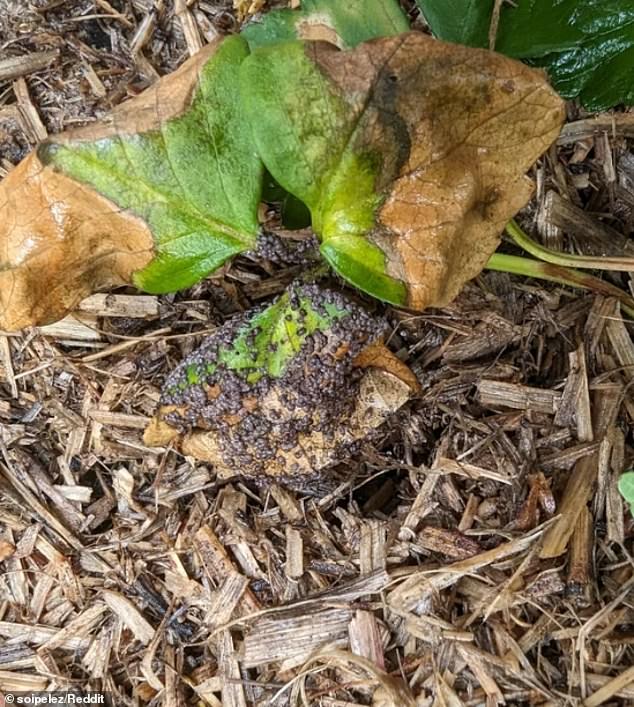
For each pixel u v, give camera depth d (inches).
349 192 18.4
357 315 19.4
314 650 20.4
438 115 18.2
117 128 18.4
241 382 19.5
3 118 20.8
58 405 21.0
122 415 20.9
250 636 20.5
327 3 19.5
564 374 20.8
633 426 20.7
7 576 21.0
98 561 21.0
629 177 21.0
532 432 20.6
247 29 19.6
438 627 20.2
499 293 20.8
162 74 20.9
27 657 20.9
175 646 20.8
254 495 20.9
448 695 20.2
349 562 20.6
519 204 18.7
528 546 20.2
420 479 20.8
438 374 20.8
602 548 20.4
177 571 20.9
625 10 19.8
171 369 20.9
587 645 20.2
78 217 18.5
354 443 20.1
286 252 19.6
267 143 18.2
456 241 18.5
